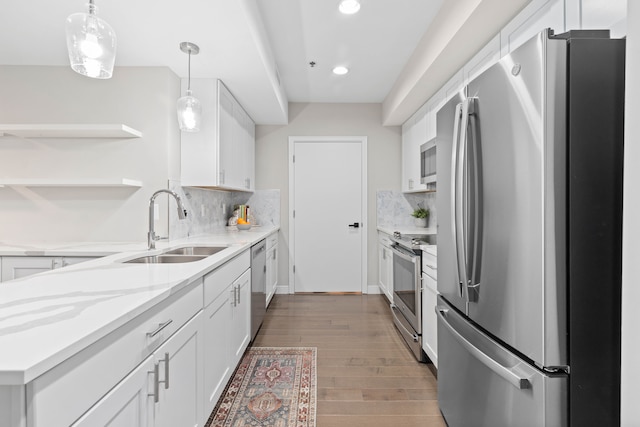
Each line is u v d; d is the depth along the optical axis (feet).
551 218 3.27
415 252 8.50
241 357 8.07
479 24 6.37
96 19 3.89
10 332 2.56
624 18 3.85
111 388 2.94
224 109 9.74
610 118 3.28
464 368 4.96
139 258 6.38
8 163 8.30
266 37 8.70
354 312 12.19
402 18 8.13
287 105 14.30
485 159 4.16
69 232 8.36
